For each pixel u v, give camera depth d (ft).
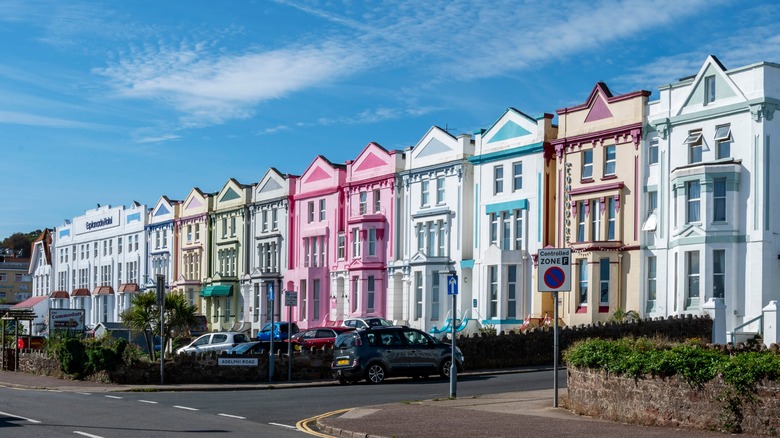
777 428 52.65
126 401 83.82
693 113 130.72
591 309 139.13
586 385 67.15
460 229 164.25
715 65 128.98
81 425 62.75
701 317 121.70
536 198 151.84
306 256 204.44
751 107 124.06
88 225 302.04
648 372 60.39
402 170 178.29
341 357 102.94
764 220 122.52
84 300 299.79
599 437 54.29
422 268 169.37
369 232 183.42
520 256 153.28
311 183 204.54
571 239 146.20
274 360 109.70
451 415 66.90
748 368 54.13
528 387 91.04
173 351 143.74
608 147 142.82
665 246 132.46
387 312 179.01
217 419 68.13
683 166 129.49
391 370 102.32
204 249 238.48
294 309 204.44
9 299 435.94
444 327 160.97
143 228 266.57
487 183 161.48
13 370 133.08
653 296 135.03
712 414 56.18
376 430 59.21
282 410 75.66
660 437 53.62
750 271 123.13
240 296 224.33
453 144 167.43
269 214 217.97
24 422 64.34
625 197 139.03
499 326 152.87
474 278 161.27
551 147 150.82
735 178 124.98
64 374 115.14
